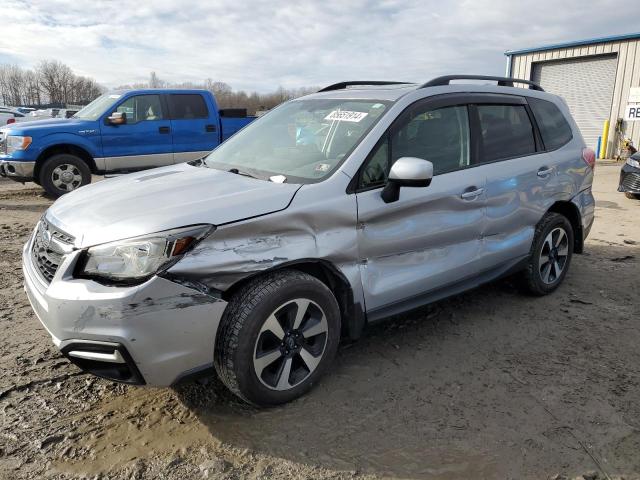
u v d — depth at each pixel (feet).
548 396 10.19
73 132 29.99
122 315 7.91
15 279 16.48
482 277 13.09
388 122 11.12
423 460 8.37
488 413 9.61
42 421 9.23
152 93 32.35
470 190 12.21
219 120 34.68
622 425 9.29
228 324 8.74
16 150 29.19
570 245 15.65
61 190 30.19
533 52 70.23
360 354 11.78
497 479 7.98
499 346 12.27
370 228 10.41
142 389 10.27
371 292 10.57
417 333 12.89
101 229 8.57
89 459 8.31
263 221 8.98
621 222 26.09
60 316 8.24
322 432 9.02
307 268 10.14
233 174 11.14
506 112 13.91
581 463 8.32
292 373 9.80
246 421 9.30
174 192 9.83
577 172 15.56
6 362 11.21
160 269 8.13
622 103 61.67
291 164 11.17
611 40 61.67
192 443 8.71
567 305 14.78
